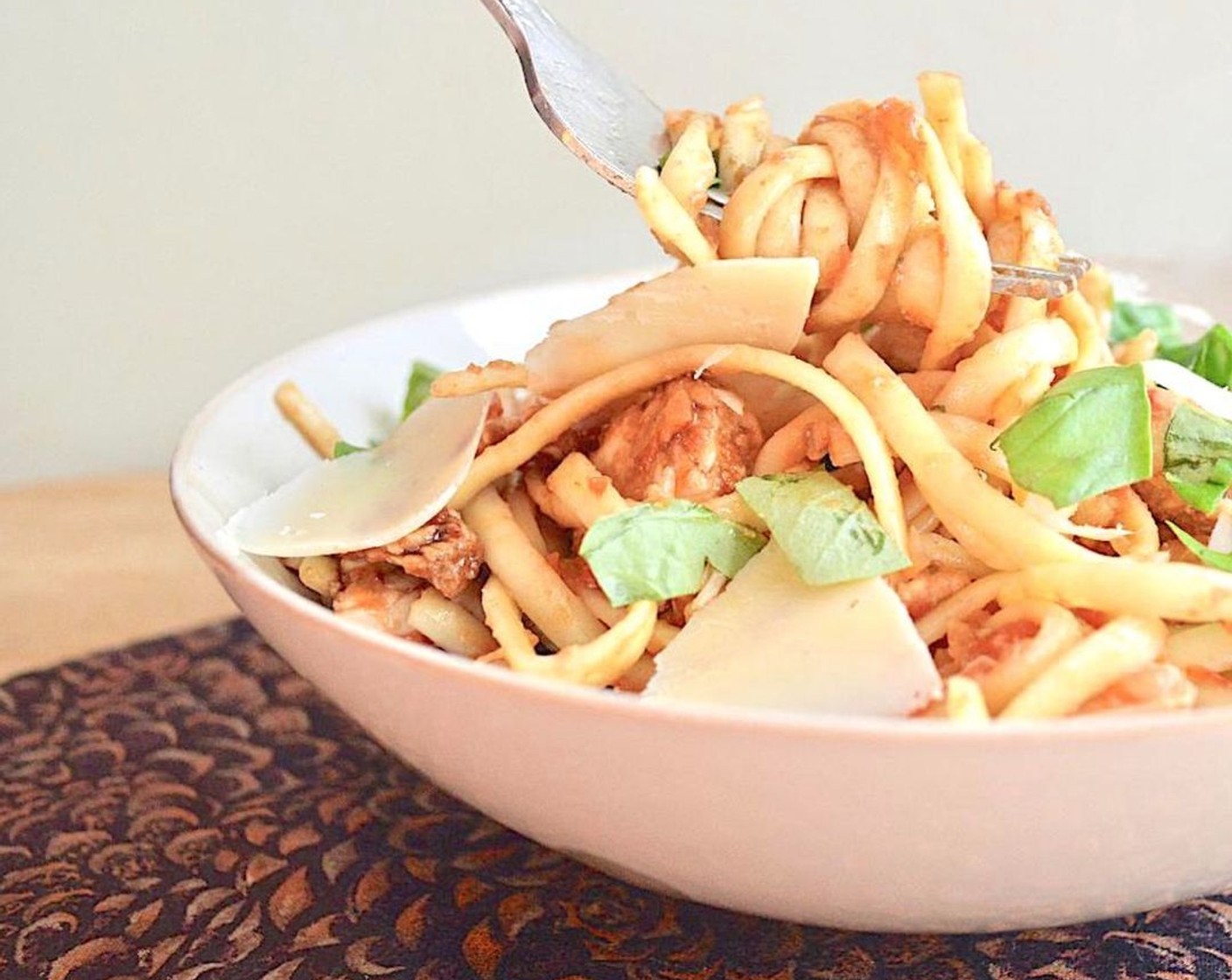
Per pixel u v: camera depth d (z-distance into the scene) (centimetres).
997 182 41
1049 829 31
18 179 65
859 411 37
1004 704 34
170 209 66
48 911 38
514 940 37
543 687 31
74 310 67
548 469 41
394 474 41
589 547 36
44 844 40
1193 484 37
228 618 50
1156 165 69
